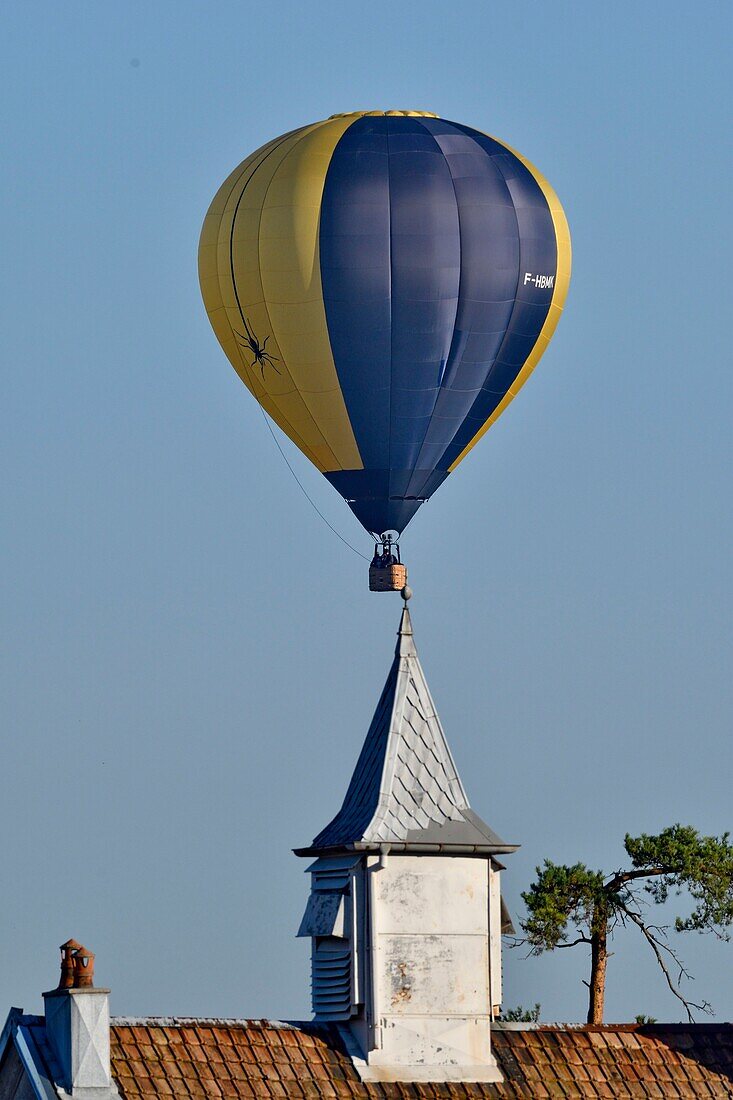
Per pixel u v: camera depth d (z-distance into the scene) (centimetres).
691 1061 18512
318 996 18238
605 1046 18475
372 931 18000
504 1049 18225
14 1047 17125
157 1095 16875
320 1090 17475
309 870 18462
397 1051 17875
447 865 18262
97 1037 16788
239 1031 17675
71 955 16988
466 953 18175
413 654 19038
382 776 18462
